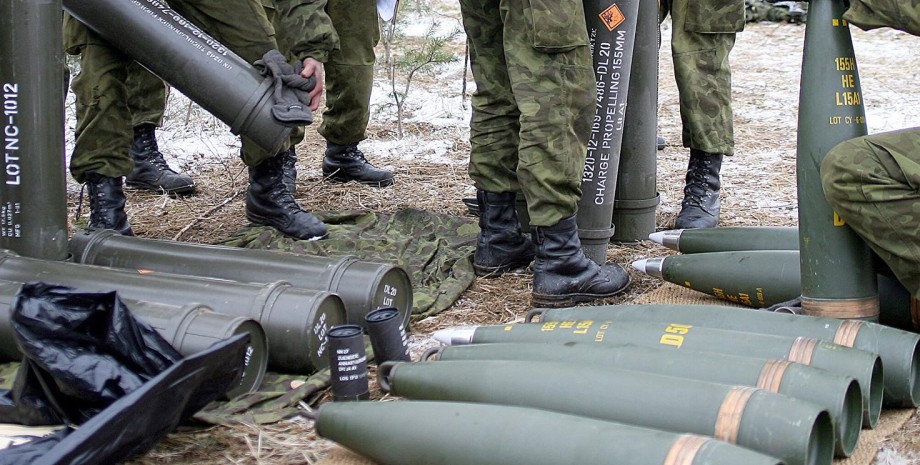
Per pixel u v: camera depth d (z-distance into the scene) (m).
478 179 4.02
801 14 11.97
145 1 3.77
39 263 3.24
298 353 2.97
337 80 5.23
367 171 5.51
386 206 5.09
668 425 2.33
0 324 2.94
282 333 2.97
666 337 2.83
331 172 5.57
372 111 7.30
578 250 3.70
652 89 4.30
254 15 4.06
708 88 4.44
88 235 3.65
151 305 2.87
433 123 7.16
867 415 2.61
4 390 2.66
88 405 2.53
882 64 9.42
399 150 6.40
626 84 3.80
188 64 3.71
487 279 4.07
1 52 3.31
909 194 2.81
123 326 2.52
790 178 5.68
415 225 4.58
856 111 2.98
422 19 9.98
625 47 3.75
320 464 2.51
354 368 2.78
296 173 5.59
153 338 2.56
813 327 2.88
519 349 2.81
